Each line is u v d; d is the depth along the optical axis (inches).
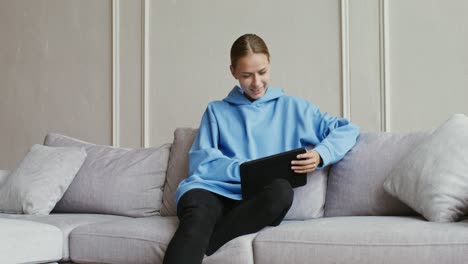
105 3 159.9
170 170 99.0
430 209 70.5
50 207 101.3
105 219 92.9
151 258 75.5
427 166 73.4
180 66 148.7
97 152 108.2
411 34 123.9
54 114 167.9
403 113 124.4
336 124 89.3
